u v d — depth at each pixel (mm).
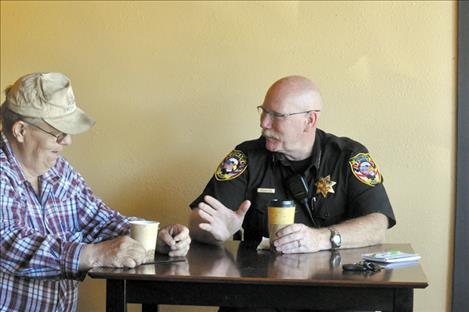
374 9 2975
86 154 3189
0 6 3197
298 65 3031
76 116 2104
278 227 2246
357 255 2182
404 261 2066
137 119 3150
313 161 2609
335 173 2604
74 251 1961
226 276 1824
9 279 2080
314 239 2244
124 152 3166
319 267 1966
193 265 1988
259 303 1841
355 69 2998
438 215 2990
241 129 3090
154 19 3111
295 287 1826
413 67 2967
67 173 2348
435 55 2953
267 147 2611
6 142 2117
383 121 2996
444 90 2955
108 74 3152
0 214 2029
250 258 2121
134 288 1871
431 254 3004
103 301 3201
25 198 2129
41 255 1968
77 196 2363
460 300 2963
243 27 3057
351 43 2996
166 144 3141
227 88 3082
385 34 2977
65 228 2295
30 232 2027
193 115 3113
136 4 3115
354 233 2332
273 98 2576
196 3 3082
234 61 3072
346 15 2992
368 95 2998
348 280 1781
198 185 3135
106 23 3139
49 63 3184
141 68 3131
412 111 2979
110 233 2350
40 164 2127
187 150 3129
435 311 3010
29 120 2045
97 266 1947
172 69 3113
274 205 2254
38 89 2049
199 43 3088
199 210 2391
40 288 2129
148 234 2031
